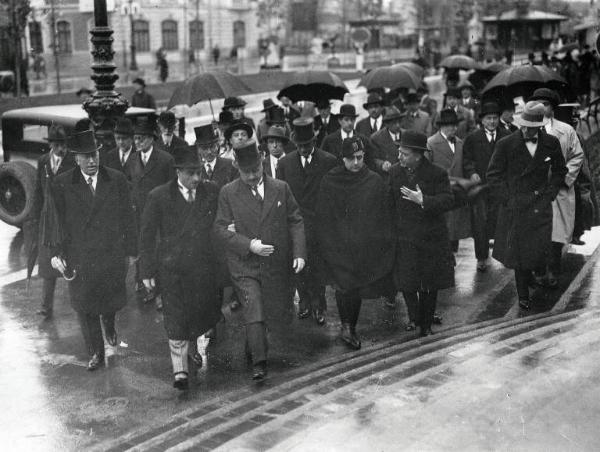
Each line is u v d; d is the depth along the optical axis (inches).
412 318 278.2
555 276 325.4
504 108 395.2
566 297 309.4
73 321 295.7
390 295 264.1
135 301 318.7
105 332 261.7
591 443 136.4
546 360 185.3
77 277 240.8
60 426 203.6
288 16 2903.5
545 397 159.2
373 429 147.1
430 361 204.2
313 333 281.0
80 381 236.2
